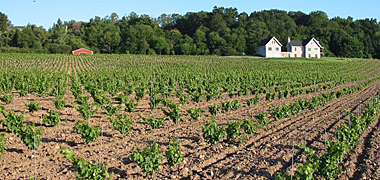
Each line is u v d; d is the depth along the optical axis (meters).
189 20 145.25
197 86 29.05
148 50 107.00
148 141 12.66
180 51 108.94
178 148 10.37
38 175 9.09
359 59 92.38
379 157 11.20
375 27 127.19
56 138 12.77
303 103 19.75
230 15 144.88
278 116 16.56
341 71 58.03
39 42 98.81
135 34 107.38
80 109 15.58
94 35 109.69
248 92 27.41
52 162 10.14
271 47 99.31
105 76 35.75
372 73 56.59
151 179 9.15
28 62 63.69
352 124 14.27
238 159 10.78
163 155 11.02
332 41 115.19
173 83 32.97
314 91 30.34
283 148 11.95
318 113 19.28
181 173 9.57
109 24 122.06
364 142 13.14
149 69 54.34
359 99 25.72
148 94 26.72
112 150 11.45
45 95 23.70
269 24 130.50
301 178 8.41
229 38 109.62
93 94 23.50
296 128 15.16
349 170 10.05
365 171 9.98
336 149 9.77
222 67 61.59
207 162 10.55
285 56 101.44
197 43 109.56
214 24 131.62
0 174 9.12
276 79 38.59
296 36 120.50
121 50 107.56
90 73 39.19
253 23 127.81
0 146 10.20
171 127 15.07
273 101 24.38
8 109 18.86
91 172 8.11
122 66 61.41
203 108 20.72
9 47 89.12
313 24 142.25
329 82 41.22
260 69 58.69
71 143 12.16
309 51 103.44
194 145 12.31
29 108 17.16
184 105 21.75
